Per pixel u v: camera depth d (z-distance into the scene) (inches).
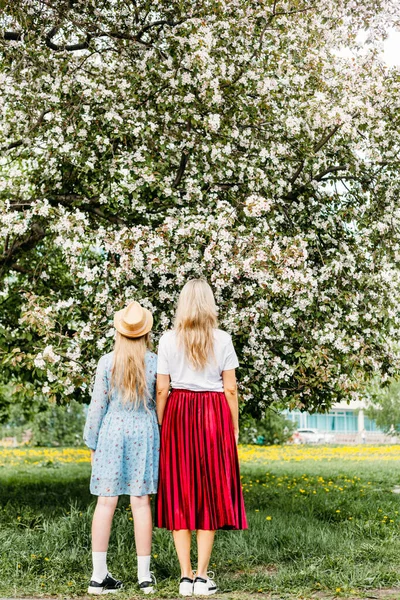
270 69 289.7
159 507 164.9
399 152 297.7
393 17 312.7
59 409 1341.0
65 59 288.2
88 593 160.1
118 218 289.0
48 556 191.5
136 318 167.2
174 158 294.5
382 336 295.7
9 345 320.5
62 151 274.4
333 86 285.7
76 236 250.5
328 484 464.1
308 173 297.0
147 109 291.6
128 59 298.4
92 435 165.9
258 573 177.0
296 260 239.0
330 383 269.3
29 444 1370.6
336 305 283.4
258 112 290.0
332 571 177.2
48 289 317.4
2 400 542.9
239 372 262.5
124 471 162.9
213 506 161.2
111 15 308.3
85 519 219.9
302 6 298.4
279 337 261.3
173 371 167.8
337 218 296.4
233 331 246.7
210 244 234.8
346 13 314.5
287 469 631.8
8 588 163.3
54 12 294.2
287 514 286.8
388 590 166.1
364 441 1881.2
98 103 283.3
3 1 271.0
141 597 156.0
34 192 310.8
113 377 165.2
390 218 292.8
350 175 305.6
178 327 168.1
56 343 247.3
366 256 288.8
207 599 154.5
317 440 1914.4
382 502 332.8
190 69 276.2
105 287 250.8
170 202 281.9
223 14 287.3
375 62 290.4
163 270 235.6
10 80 289.4
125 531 221.0
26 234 298.7
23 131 300.8
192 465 163.0
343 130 268.8
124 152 277.7
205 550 161.0
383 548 206.7
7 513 278.5
